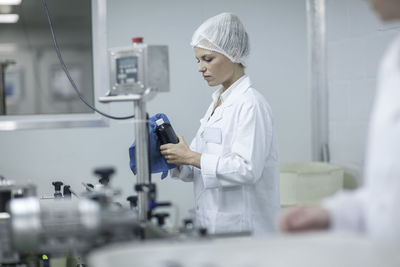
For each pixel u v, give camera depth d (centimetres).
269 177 256
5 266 167
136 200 204
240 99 252
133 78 204
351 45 356
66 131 378
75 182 379
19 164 374
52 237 160
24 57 439
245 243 124
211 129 256
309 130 407
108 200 185
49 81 442
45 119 380
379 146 135
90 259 118
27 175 374
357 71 353
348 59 360
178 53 388
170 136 247
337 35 370
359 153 352
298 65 405
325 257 115
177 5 388
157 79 204
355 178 353
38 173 375
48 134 376
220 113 257
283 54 404
